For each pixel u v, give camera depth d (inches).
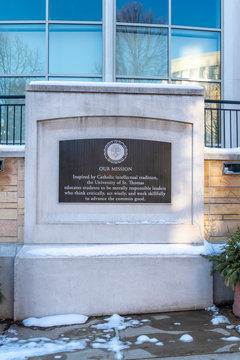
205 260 209.5
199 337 169.2
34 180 204.8
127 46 330.3
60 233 204.7
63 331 180.9
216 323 185.9
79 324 190.4
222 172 222.2
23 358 149.6
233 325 183.3
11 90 321.4
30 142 205.0
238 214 223.0
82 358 149.6
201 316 197.5
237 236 198.1
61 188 207.2
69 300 199.9
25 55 323.0
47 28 321.4
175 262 206.7
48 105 205.6
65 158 207.5
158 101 211.3
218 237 220.5
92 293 200.8
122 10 329.7
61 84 206.1
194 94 213.9
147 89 210.1
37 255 199.5
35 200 204.7
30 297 198.1
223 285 216.1
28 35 323.6
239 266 186.4
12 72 321.7
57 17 323.3
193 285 207.9
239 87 338.3
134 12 331.3
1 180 208.2
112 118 209.9
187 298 207.3
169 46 333.4
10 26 322.7
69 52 325.1
